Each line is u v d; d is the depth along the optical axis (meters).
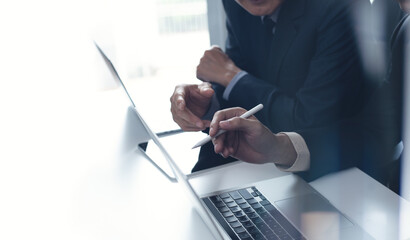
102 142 1.12
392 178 0.82
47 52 1.94
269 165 0.88
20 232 0.82
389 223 0.69
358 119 0.89
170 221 0.79
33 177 1.00
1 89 1.53
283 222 0.71
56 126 1.25
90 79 1.59
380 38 0.93
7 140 1.19
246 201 0.78
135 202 0.86
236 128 0.79
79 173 0.99
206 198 0.80
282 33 1.08
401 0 0.80
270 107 1.02
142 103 1.11
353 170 0.83
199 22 2.41
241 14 1.23
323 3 1.00
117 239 0.76
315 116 0.94
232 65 1.19
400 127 0.85
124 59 2.36
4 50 1.92
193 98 1.08
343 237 0.67
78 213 0.85
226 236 0.70
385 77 0.91
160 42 2.39
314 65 0.99
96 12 2.22
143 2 2.30
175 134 0.98
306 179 0.83
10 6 2.12
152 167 0.97
